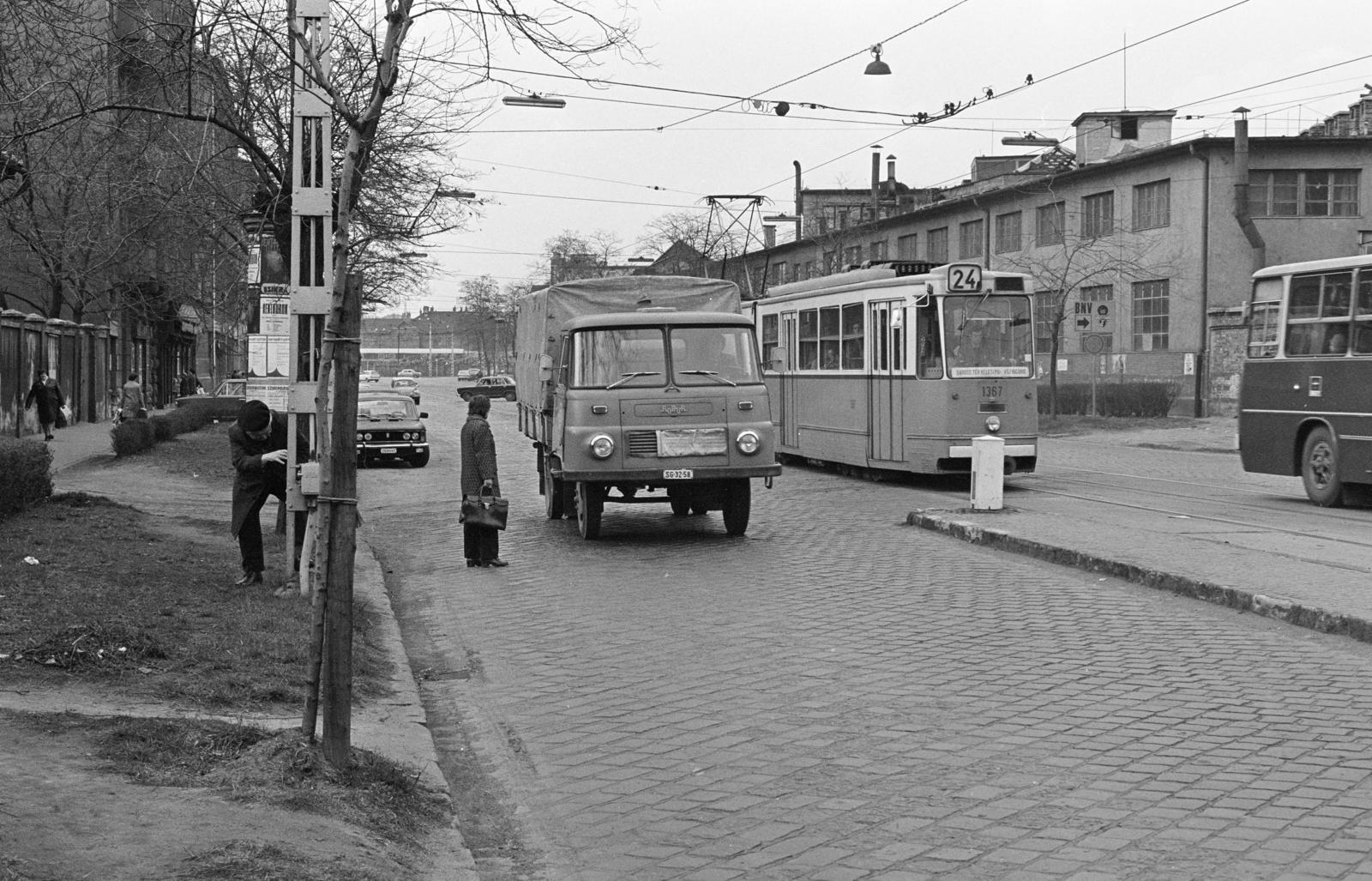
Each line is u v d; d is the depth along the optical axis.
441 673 9.94
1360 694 8.36
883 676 9.20
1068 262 45.00
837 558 14.99
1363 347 18.92
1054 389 43.53
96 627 8.88
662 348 16.50
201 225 26.33
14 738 6.55
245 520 12.09
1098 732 7.61
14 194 13.73
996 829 5.98
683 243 70.94
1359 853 5.55
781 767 7.08
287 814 5.70
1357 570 12.49
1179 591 12.12
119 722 6.92
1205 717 7.87
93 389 46.41
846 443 26.11
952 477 26.06
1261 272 21.17
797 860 5.67
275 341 18.33
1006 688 8.75
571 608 12.30
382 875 5.21
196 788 5.97
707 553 15.63
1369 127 51.56
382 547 17.52
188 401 46.28
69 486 23.41
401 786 6.50
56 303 40.66
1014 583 13.01
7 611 9.52
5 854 4.86
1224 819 6.02
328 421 6.57
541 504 22.23
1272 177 45.78
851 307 25.88
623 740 7.79
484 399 15.18
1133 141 55.94
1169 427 40.22
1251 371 21.27
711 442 16.33
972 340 23.56
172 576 12.15
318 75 6.27
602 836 6.14
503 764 7.43
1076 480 25.16
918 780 6.77
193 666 8.57
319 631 6.48
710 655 10.03
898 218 64.00
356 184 14.94
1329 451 19.50
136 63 14.84
